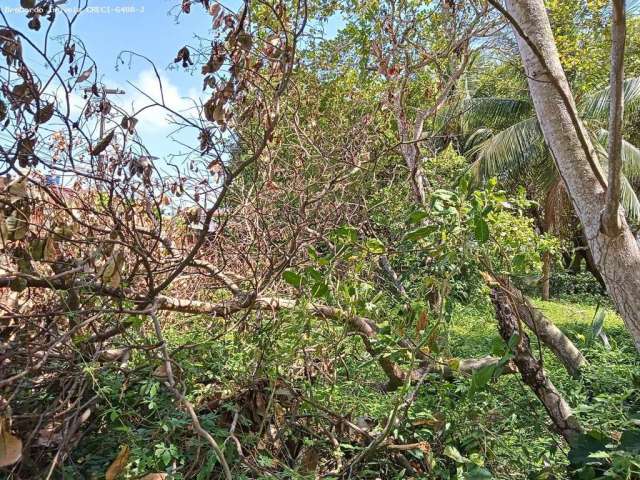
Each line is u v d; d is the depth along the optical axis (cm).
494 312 366
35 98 240
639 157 915
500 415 320
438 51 520
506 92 1016
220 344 351
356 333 355
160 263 314
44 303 324
